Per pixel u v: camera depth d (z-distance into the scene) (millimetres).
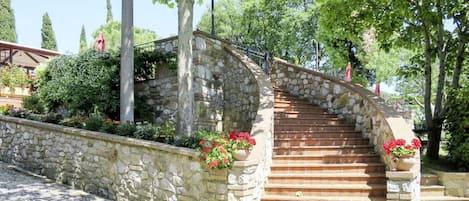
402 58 15773
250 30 19922
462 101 6910
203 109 8656
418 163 5297
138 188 6121
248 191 5098
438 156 7867
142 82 9672
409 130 5816
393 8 7820
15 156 8766
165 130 6582
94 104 8898
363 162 6520
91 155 6969
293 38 18547
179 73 6836
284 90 10602
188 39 6859
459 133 7016
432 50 8367
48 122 8344
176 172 5641
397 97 18234
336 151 6945
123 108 7746
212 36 9219
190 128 6727
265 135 5949
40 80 10445
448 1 7668
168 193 5711
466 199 6020
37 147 8188
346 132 7652
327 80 9258
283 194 5824
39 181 7426
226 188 5070
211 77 9094
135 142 6152
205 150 5070
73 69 9227
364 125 7547
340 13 8641
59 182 7469
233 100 9172
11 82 12539
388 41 8922
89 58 9281
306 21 18094
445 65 8320
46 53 18359
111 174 6566
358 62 17625
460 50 7777
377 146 6711
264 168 5980
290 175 6125
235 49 9898
